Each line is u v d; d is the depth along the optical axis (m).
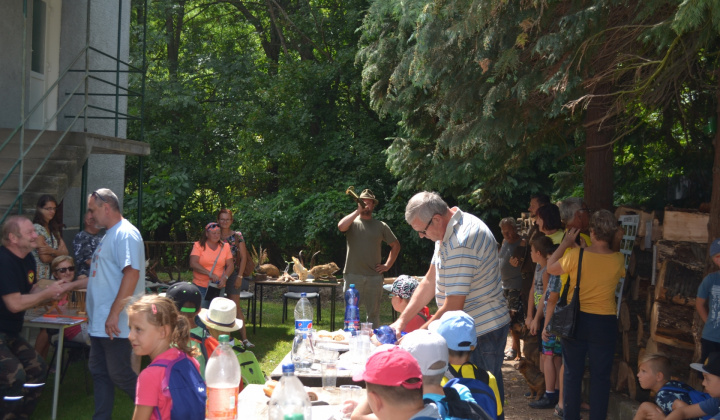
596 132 8.53
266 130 21.23
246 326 11.45
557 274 5.70
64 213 10.53
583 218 5.98
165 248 20.75
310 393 3.86
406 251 19.72
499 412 3.38
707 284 5.21
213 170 22.27
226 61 23.05
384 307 14.89
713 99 7.97
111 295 5.04
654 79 6.02
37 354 5.36
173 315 3.28
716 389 4.42
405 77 7.77
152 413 3.10
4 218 6.40
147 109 21.92
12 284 4.96
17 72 9.56
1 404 4.93
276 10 24.05
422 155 10.70
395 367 2.53
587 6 5.39
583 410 6.62
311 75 21.03
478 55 5.97
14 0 9.47
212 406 3.14
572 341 5.48
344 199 19.55
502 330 4.77
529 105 6.57
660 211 6.78
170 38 23.67
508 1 5.57
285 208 20.86
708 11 4.34
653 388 5.02
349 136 21.14
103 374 5.08
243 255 9.27
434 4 6.06
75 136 8.17
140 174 10.22
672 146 9.06
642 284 6.61
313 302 15.55
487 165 9.67
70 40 10.86
